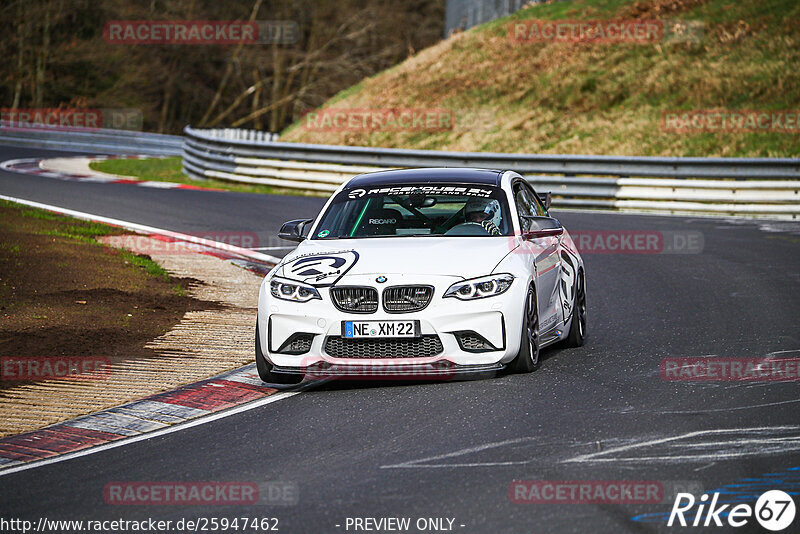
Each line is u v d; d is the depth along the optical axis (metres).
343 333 25.45
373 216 29.67
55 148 149.50
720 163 75.56
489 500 17.20
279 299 26.31
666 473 18.45
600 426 21.77
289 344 26.09
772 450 19.78
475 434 21.42
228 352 31.45
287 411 24.38
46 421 24.25
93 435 23.00
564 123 110.12
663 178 77.88
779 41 112.56
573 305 31.53
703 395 24.52
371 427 22.41
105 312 36.62
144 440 22.44
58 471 20.31
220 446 21.58
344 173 86.56
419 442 21.02
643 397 24.38
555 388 25.47
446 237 28.47
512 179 31.56
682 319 36.03
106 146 149.75
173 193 83.19
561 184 79.56
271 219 66.88
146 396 26.42
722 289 42.72
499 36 138.00
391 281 25.58
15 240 50.16
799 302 38.94
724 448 19.97
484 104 121.25
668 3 129.75
